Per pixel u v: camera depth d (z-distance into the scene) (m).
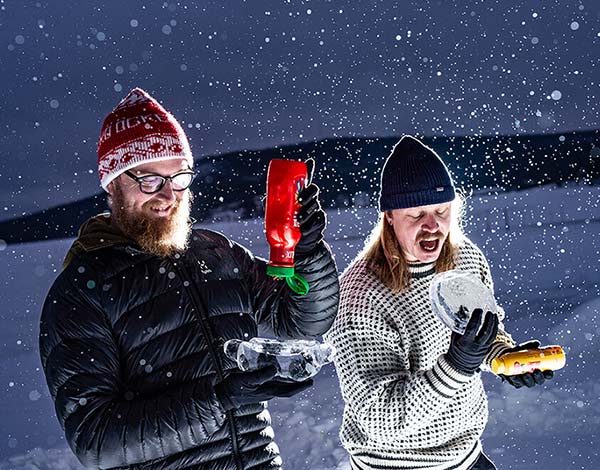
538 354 2.74
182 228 2.52
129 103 2.55
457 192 3.18
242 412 2.49
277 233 2.46
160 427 2.29
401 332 2.92
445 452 2.91
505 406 5.57
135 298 2.44
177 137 2.54
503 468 4.70
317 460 4.97
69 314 2.39
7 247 21.56
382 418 2.81
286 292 2.66
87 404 2.32
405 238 2.92
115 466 2.32
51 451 5.45
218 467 2.45
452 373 2.64
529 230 15.80
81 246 2.48
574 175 22.55
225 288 2.59
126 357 2.43
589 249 12.99
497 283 10.54
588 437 5.03
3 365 7.97
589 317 7.61
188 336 2.46
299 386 2.31
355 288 2.94
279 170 2.47
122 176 2.48
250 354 2.36
